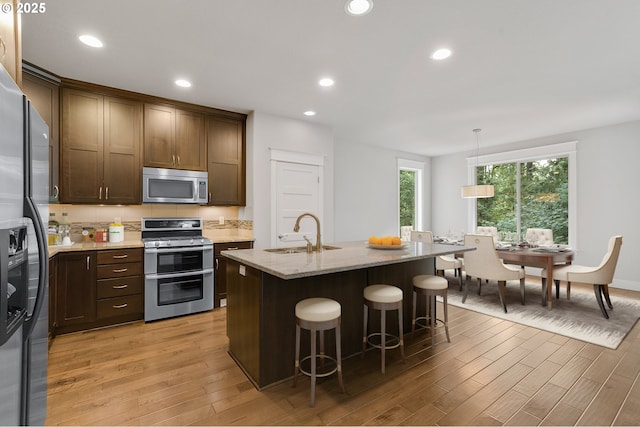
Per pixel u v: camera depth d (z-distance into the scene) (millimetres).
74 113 3086
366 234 6117
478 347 2676
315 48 2506
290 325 2199
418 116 4258
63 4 1937
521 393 1988
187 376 2193
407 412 1805
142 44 2432
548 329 3068
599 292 3457
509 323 3256
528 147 5590
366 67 2826
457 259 4957
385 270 2844
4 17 1221
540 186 5555
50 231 3088
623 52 2553
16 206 1092
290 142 4316
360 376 2207
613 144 4668
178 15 2070
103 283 3033
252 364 2145
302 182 4434
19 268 1159
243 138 4188
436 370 2283
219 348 2643
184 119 3732
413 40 2387
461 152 6680
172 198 3602
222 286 3730
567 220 5199
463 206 6629
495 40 2383
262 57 2646
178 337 2865
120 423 1703
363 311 2645
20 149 1130
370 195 6172
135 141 3420
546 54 2588
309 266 1912
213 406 1858
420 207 7070
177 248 3373
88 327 3012
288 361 2186
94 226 3500
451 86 3252
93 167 3184
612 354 2529
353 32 2285
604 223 4750
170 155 3627
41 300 1221
